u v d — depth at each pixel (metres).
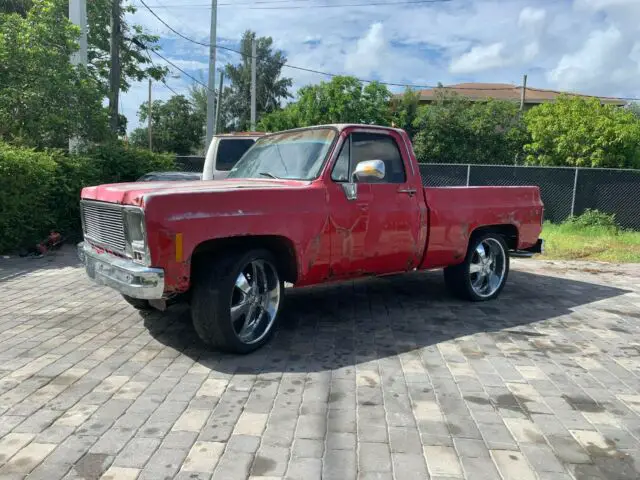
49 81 11.85
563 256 10.87
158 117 56.66
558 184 15.05
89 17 21.52
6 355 4.44
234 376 4.04
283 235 4.54
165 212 3.93
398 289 7.15
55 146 12.55
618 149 17.33
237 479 2.70
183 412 3.43
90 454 2.92
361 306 6.21
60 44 12.47
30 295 6.55
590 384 4.00
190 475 2.73
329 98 24.53
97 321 5.45
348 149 5.13
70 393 3.70
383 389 3.83
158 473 2.74
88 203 4.95
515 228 6.71
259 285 4.74
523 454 2.98
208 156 10.33
